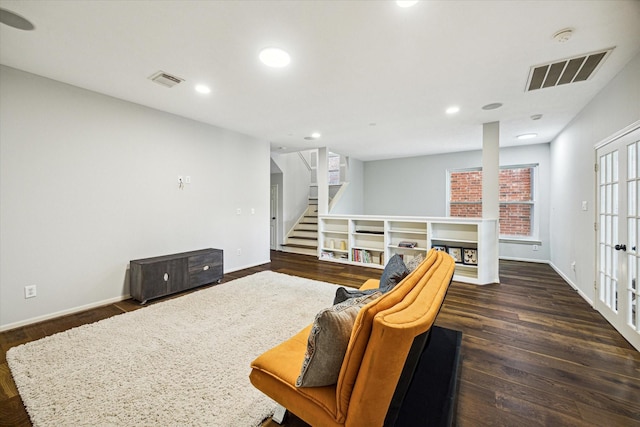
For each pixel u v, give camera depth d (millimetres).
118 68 2473
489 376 1892
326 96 3092
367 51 2160
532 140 5199
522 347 2262
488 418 1523
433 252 2098
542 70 2477
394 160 7297
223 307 3029
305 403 1155
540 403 1638
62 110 2803
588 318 2822
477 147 5855
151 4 1645
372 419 985
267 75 2580
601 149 2908
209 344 2240
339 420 1043
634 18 1764
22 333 2459
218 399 1623
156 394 1661
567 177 4160
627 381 1831
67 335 2387
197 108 3523
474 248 4391
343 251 5578
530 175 5695
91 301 3055
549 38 1986
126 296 3344
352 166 7309
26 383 1750
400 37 1973
